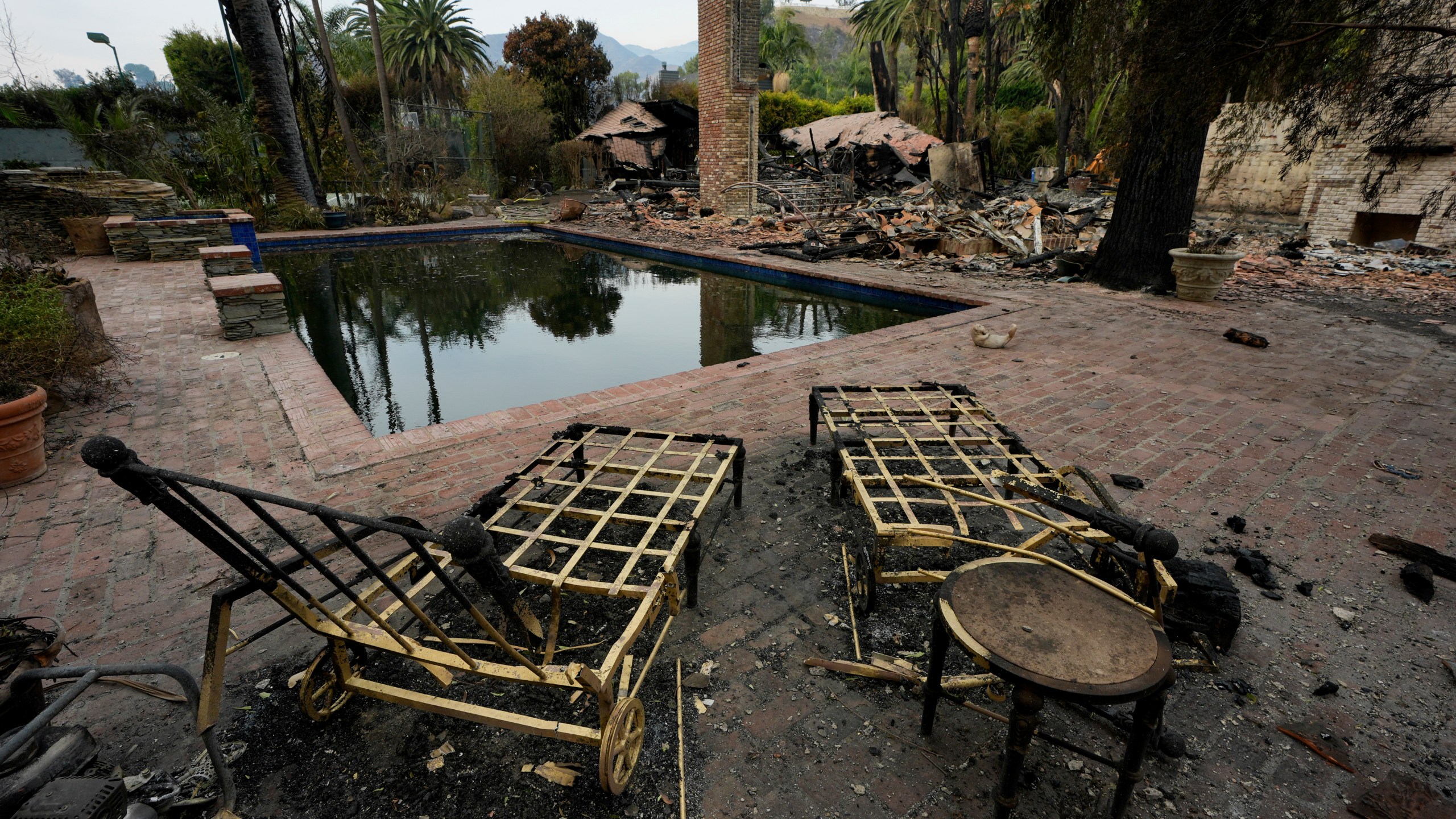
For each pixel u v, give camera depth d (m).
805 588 3.34
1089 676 1.83
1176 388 6.14
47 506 4.04
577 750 2.42
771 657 2.88
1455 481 4.35
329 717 2.52
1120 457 4.72
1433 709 2.58
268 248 17.72
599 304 11.86
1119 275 10.77
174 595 3.22
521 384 7.60
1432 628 3.00
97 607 3.12
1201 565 3.03
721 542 3.71
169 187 15.70
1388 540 3.60
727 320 10.61
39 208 14.02
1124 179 10.53
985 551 3.64
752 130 20.30
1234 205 19.27
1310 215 15.56
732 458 3.73
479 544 1.85
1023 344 7.63
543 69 39.69
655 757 2.39
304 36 23.20
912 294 10.89
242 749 2.41
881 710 2.61
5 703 1.95
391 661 2.79
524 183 30.94
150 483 1.54
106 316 8.91
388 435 5.20
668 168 33.59
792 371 6.66
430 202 23.17
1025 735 1.88
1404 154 6.85
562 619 3.05
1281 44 6.36
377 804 2.22
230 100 31.02
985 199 20.23
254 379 6.35
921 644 2.96
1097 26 8.03
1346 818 2.17
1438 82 6.15
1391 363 6.88
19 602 3.14
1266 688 2.69
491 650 2.83
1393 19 6.06
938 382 6.34
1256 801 2.23
